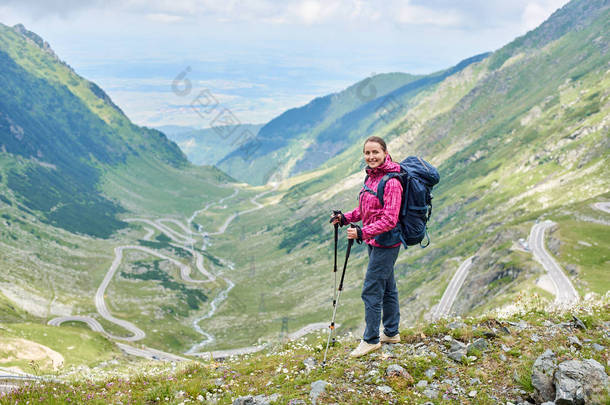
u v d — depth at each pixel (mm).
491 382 6488
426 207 7094
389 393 6395
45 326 89125
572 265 94125
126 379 9219
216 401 7004
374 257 7496
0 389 8070
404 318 135375
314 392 6434
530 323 8617
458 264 158000
